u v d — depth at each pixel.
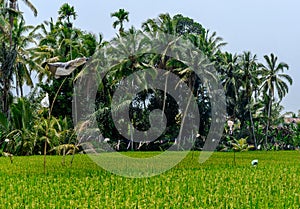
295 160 26.30
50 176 15.52
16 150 31.75
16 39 37.22
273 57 57.81
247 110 55.94
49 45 43.88
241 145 44.75
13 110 31.92
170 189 12.27
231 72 53.06
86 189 12.26
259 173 16.77
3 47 35.88
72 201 10.10
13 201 10.23
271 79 57.62
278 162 24.05
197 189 12.29
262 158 28.58
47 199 10.57
